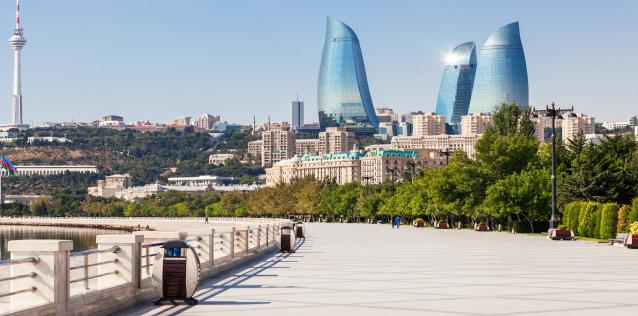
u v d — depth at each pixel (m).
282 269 37.69
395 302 23.61
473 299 24.33
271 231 67.88
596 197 82.94
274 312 21.34
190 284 23.09
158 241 27.78
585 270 35.72
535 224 91.50
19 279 18.80
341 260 44.12
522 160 102.12
